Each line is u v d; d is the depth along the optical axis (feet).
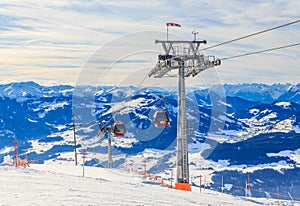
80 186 49.01
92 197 40.93
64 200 37.65
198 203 48.62
